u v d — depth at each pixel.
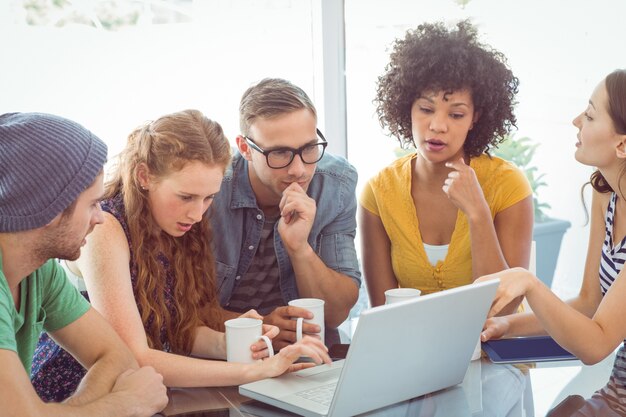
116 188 1.83
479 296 1.50
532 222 2.29
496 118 2.23
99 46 2.68
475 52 2.12
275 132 1.92
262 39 2.87
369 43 2.98
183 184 1.71
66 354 1.79
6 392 1.31
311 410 1.40
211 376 1.59
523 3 3.04
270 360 1.60
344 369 1.34
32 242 1.40
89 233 1.61
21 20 2.58
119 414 1.43
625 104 1.86
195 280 1.89
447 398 1.50
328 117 3.01
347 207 2.23
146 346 1.68
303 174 1.98
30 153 1.34
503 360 1.70
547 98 3.23
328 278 2.09
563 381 1.58
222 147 1.75
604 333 1.71
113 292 1.72
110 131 2.73
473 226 2.13
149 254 1.80
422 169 2.26
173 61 2.77
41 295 1.58
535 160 3.44
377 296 2.38
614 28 3.09
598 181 2.05
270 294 2.18
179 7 2.74
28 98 2.63
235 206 2.09
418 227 2.29
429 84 2.12
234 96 2.86
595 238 2.08
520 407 1.44
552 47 3.12
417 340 1.43
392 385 1.44
